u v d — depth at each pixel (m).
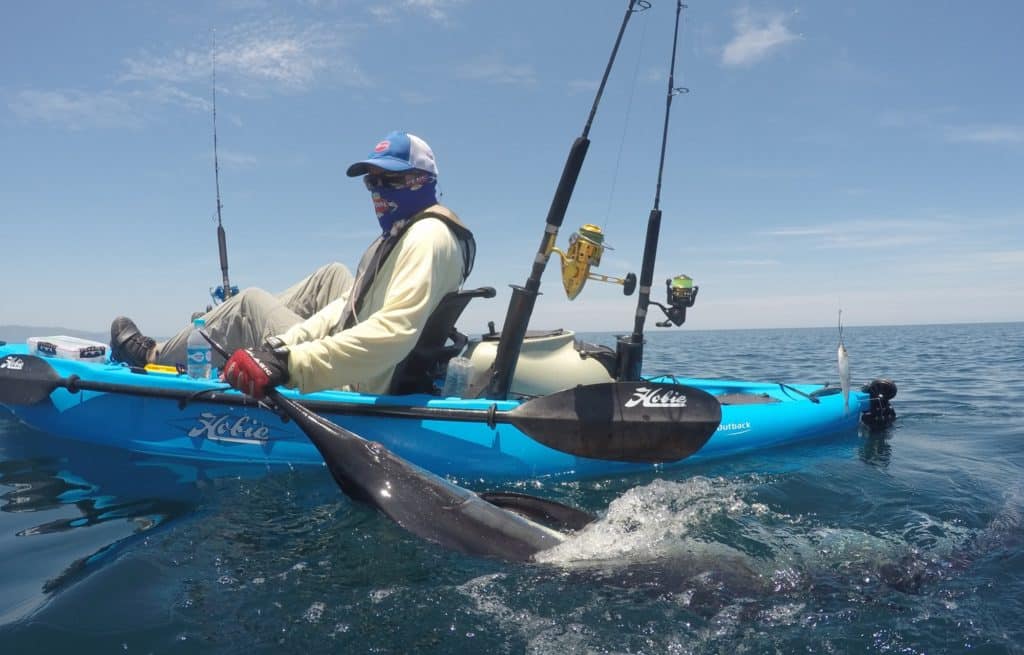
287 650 1.92
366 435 3.82
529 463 3.94
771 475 4.07
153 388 4.03
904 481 3.99
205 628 2.03
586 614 2.17
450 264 3.80
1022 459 4.64
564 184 4.01
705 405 3.94
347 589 2.31
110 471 3.75
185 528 2.89
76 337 5.25
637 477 3.99
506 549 2.60
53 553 2.62
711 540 2.88
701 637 2.06
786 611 2.23
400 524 2.82
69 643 1.92
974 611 2.25
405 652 1.93
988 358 15.81
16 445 4.30
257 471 3.76
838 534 3.01
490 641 2.01
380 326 3.45
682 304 4.63
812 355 18.42
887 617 2.21
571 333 4.77
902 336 44.56
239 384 3.20
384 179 3.90
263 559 2.55
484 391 4.32
